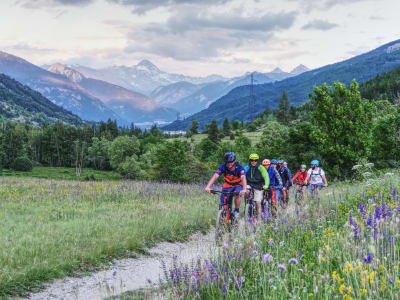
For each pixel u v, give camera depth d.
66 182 25.05
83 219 11.38
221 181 34.97
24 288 5.62
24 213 12.60
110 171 143.25
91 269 6.95
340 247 5.29
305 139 38.75
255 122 193.62
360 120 35.62
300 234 6.82
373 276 3.80
